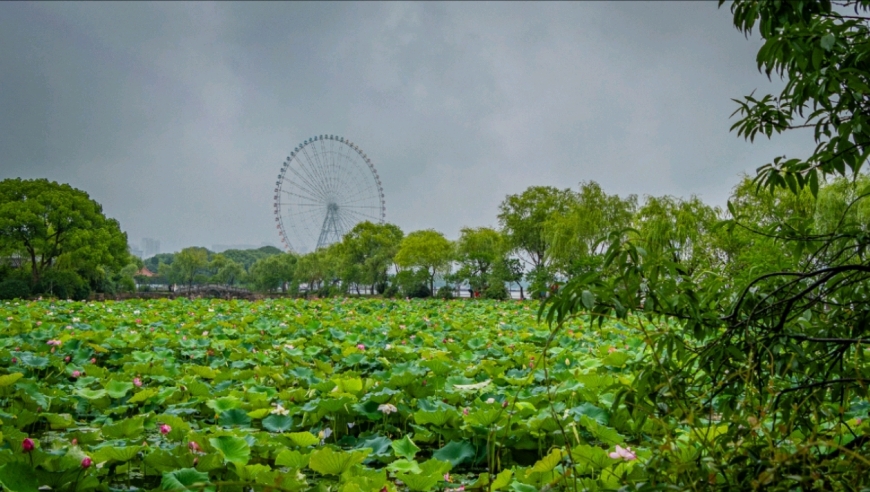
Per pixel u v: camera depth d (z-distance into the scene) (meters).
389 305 25.45
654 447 2.86
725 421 2.94
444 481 4.49
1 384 5.84
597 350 9.78
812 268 3.24
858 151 2.74
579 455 3.88
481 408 5.39
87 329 12.85
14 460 3.63
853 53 2.64
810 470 2.31
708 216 22.97
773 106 3.04
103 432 4.86
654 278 2.80
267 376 7.84
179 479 3.66
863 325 2.89
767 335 2.78
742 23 3.07
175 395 6.62
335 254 58.44
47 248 36.72
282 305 23.67
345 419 6.12
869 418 3.67
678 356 2.93
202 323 14.70
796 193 2.96
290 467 4.31
